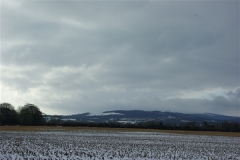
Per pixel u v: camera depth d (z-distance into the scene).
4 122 128.38
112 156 29.00
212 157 31.77
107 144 44.31
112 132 90.31
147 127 137.25
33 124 137.12
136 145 44.28
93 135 69.81
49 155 27.69
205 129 131.38
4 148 32.94
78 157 27.03
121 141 52.09
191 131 120.88
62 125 137.62
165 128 135.62
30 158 24.84
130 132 94.81
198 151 38.25
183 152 36.28
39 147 35.62
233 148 45.69
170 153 34.28
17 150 30.70
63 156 27.34
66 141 47.38
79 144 42.41
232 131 129.38
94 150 34.56
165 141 56.97
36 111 139.50
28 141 44.72
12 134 62.94
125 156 29.45
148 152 34.44
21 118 132.00
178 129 133.88
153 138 65.81
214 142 59.66
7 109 130.88
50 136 59.72
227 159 30.20
